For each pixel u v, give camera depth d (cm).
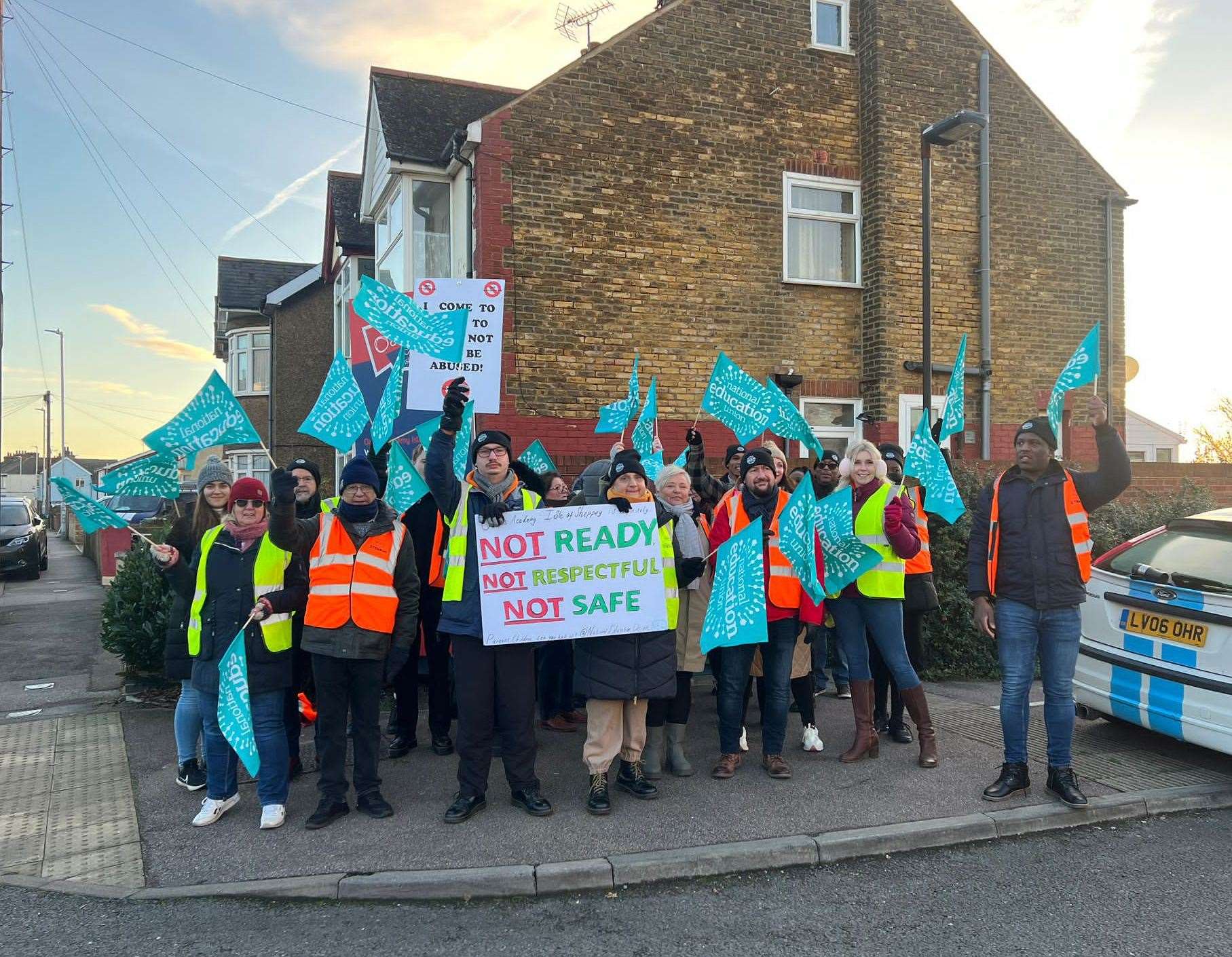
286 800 484
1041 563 479
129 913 375
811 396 1101
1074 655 482
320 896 387
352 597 450
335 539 456
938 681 773
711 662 584
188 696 509
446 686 571
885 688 602
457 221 1056
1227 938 353
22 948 348
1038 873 414
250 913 376
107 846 436
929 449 566
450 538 466
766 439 1041
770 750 523
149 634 693
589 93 1019
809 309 1105
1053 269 1182
